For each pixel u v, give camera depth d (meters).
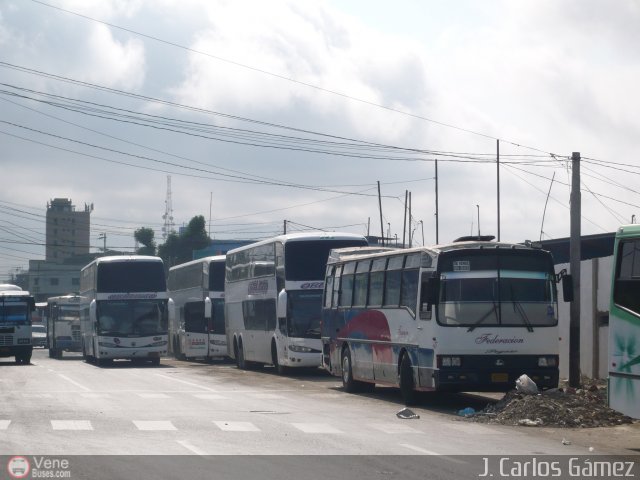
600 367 26.39
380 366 24.00
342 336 27.25
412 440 15.35
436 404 22.64
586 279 27.14
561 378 28.16
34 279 133.62
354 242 34.25
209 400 23.06
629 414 15.64
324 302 29.59
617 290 16.14
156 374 35.62
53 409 20.23
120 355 43.97
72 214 157.88
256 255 38.09
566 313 28.16
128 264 44.78
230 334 42.66
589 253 39.66
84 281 51.91
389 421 18.39
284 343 33.44
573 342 24.77
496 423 18.41
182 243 91.81
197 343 47.84
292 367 34.84
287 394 25.55
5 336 45.97
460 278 20.70
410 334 21.92
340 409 21.00
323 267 33.75
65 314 61.34
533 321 20.69
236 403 22.27
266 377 33.72
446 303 20.53
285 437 15.56
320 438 15.47
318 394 25.72
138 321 44.38
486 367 20.38
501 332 20.50
